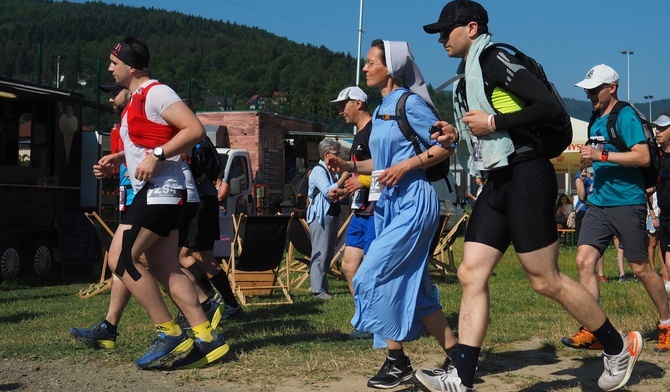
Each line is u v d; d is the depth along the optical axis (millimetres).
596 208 6312
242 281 9820
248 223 9180
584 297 4480
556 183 4438
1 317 8398
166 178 5453
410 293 4844
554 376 5316
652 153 6059
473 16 4512
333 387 5039
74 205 13891
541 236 4359
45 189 13211
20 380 5285
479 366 5613
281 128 21672
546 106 4191
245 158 17047
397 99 5051
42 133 13656
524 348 6352
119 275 5504
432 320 4980
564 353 6121
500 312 8453
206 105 29922
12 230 12508
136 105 5426
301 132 22594
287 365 5641
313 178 10117
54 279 13328
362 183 7242
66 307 9406
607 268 15438
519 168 4367
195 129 5375
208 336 5648
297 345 6383
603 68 6234
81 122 14133
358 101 7348
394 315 4809
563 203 21594
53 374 5461
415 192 4898
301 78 131625
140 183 5461
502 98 4371
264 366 5613
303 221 11203
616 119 6145
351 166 5613
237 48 166125
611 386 4648
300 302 9734
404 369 4996
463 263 4488
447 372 4453
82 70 32938
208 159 7383
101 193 13992
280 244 9484
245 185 16969
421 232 4848
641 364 5629
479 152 4441
